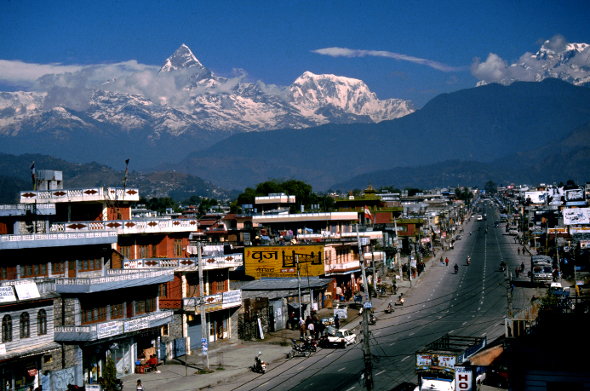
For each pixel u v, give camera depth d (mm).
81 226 53156
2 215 51594
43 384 39469
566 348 28344
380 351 51375
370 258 96562
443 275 105875
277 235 100375
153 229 57906
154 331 48688
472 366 33531
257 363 46969
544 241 130000
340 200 149500
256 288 72938
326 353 52656
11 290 39000
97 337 41812
